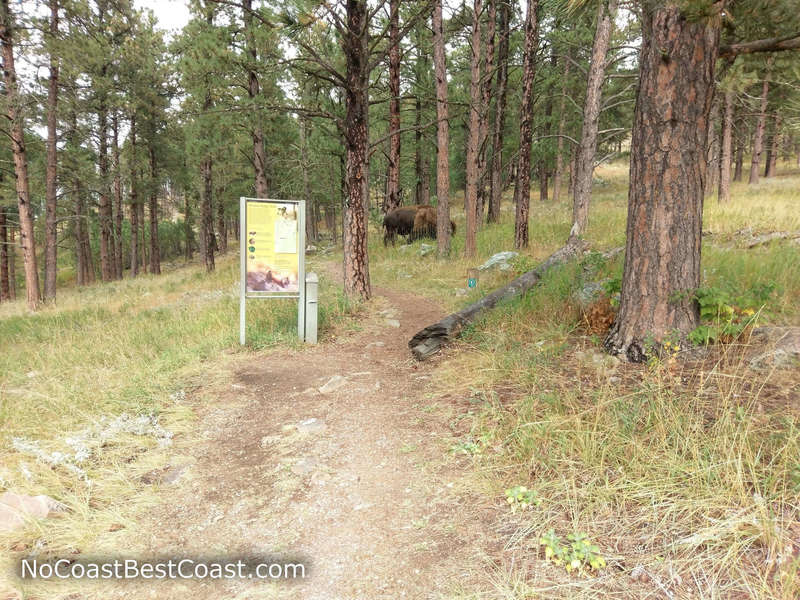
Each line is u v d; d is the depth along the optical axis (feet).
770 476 7.99
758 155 77.51
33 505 9.18
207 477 11.05
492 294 23.45
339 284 40.70
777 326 14.25
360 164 29.50
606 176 129.49
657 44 13.29
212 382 17.71
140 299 47.78
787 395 10.62
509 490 9.28
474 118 44.27
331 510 9.50
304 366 19.45
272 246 21.91
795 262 21.26
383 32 27.27
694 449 8.90
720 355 13.19
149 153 85.76
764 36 13.14
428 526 8.71
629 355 14.44
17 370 20.54
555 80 68.64
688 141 13.39
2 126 49.29
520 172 44.68
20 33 42.75
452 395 14.67
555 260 29.45
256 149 51.80
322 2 21.65
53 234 57.93
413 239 62.64
